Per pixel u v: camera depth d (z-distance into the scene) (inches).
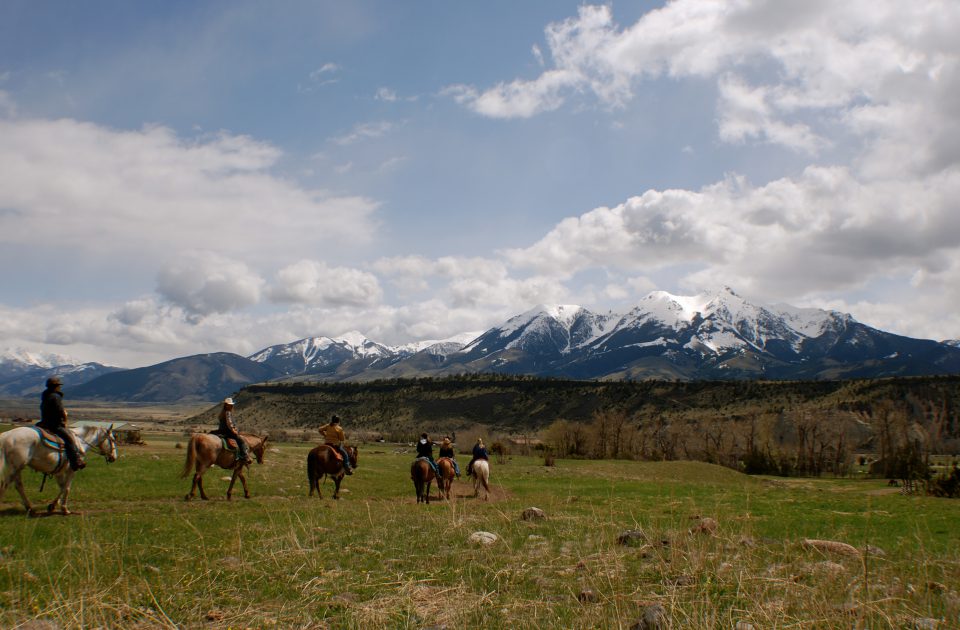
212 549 511.8
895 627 308.0
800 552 511.8
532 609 357.1
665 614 323.9
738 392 7175.2
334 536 606.2
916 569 451.8
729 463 4072.3
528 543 586.9
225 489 1049.5
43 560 434.6
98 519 663.1
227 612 347.6
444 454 1099.3
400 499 1105.4
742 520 764.0
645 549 531.2
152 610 338.0
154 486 1004.6
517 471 2028.8
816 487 2134.6
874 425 4239.7
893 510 1025.5
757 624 304.3
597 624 325.1
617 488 1453.0
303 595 386.0
